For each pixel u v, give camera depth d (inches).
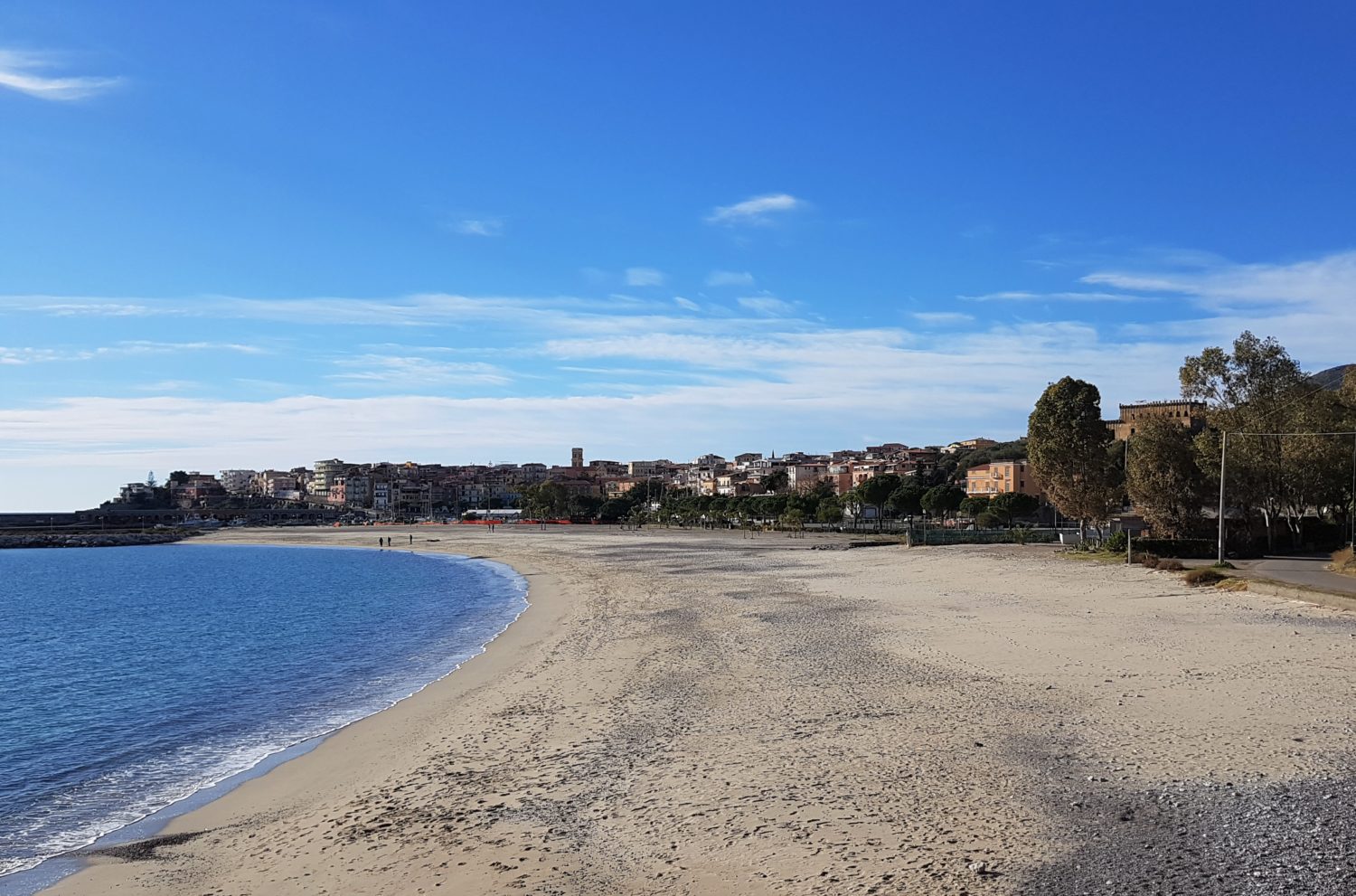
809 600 1733.5
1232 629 1122.7
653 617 1635.1
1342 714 677.9
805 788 571.5
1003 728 693.3
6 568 5064.0
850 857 451.2
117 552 6756.9
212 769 823.7
